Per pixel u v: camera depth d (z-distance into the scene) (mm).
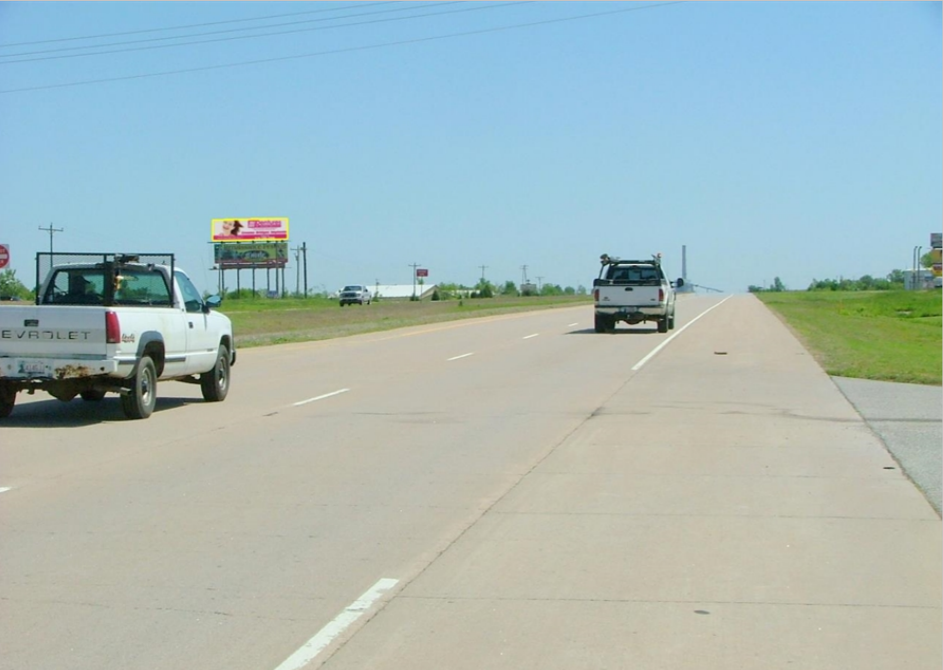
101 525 8883
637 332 40375
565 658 5809
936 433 13977
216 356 17859
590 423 14992
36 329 14578
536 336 38281
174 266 16922
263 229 129625
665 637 6145
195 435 13914
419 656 5840
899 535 8555
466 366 24969
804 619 6469
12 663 5746
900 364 25016
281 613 6594
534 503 9758
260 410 16641
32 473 11195
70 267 16516
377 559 7844
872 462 11852
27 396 18766
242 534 8594
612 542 8336
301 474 11164
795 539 8430
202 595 6965
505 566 7656
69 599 6879
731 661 5762
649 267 39938
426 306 92812
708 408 16641
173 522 9000
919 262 159750
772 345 32438
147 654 5883
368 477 11000
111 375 14805
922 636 6160
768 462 11867
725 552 8039
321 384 20797
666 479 10898
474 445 13070
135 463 11805
